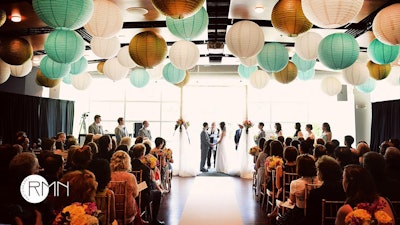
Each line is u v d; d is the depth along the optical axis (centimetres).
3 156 304
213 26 663
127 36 689
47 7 296
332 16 271
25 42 472
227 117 1115
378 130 862
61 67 487
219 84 1059
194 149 919
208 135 1019
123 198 309
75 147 414
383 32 346
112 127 1169
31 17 527
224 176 909
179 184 782
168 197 641
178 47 448
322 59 410
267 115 1145
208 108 1115
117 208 307
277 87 1134
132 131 1163
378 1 469
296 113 1136
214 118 1115
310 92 1120
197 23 385
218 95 1117
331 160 278
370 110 991
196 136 927
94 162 266
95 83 1166
